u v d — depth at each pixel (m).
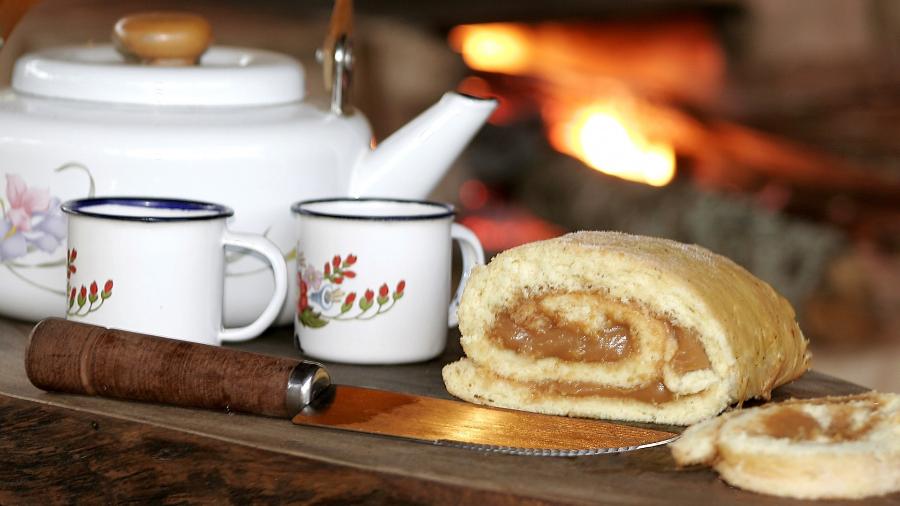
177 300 1.09
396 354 1.12
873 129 1.93
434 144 1.18
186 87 1.14
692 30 2.01
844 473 0.95
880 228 1.91
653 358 1.05
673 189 1.93
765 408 1.01
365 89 2.00
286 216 1.15
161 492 1.01
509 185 2.01
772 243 1.85
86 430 1.02
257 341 1.16
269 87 1.17
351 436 1.00
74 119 1.13
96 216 1.08
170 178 1.12
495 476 0.96
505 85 2.03
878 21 1.92
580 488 0.95
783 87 1.97
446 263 1.14
